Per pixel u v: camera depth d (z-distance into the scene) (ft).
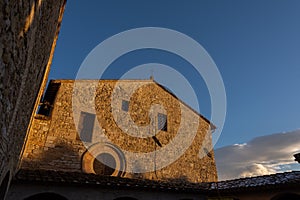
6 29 6.88
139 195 28.25
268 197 28.43
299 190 26.48
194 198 31.65
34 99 20.30
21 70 10.03
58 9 17.94
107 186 26.32
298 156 30.58
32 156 32.65
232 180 36.24
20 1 7.48
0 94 7.73
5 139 10.57
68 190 24.93
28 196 22.84
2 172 12.51
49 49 19.77
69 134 36.78
